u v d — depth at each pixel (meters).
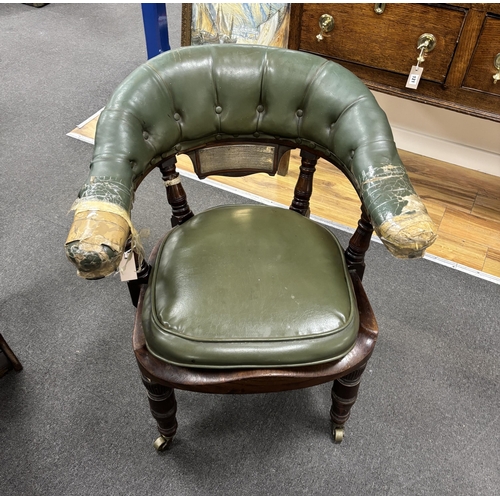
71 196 1.92
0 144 2.14
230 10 1.82
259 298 0.95
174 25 3.02
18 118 2.30
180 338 0.91
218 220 1.12
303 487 1.19
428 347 1.49
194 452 1.24
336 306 0.95
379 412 1.33
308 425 1.30
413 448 1.26
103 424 1.28
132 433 1.27
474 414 1.34
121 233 0.79
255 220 1.12
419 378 1.41
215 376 0.91
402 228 0.80
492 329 1.55
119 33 3.03
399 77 1.52
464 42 1.36
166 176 1.13
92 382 1.36
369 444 1.27
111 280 1.62
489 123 2.04
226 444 1.25
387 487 1.19
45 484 1.17
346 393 1.11
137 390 1.35
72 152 2.14
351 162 0.98
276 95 1.05
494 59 1.35
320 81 1.02
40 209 1.85
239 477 1.20
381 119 0.98
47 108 2.38
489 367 1.45
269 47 1.06
